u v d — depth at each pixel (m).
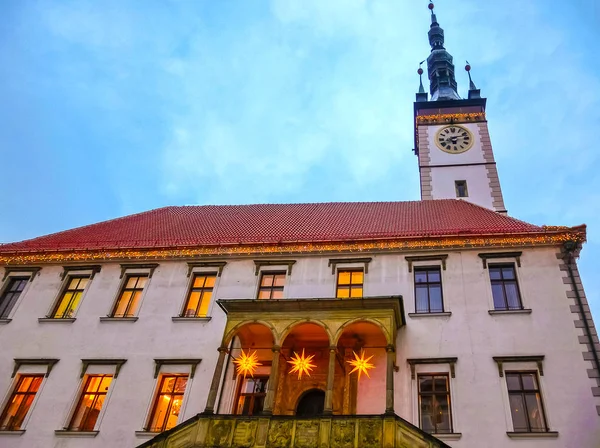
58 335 19.91
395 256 19.89
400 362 16.98
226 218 26.73
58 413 17.84
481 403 15.71
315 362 17.80
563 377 15.77
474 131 33.94
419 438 13.81
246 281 20.31
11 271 22.45
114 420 17.36
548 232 18.81
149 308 20.16
